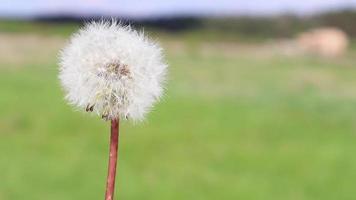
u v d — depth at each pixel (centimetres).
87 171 2762
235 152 3133
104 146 3152
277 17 13362
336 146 3256
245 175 2780
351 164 2930
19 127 3441
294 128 3672
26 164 2780
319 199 2517
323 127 3700
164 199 2505
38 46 7831
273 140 3394
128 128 3469
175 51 8450
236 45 10288
